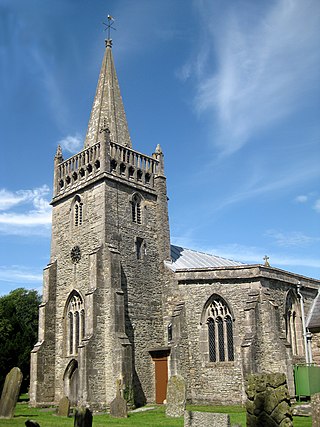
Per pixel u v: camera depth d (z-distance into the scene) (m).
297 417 25.33
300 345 39.44
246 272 36.62
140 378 36.81
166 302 39.94
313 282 43.09
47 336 39.81
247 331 34.75
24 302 76.00
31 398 38.03
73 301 39.84
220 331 36.50
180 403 27.59
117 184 40.25
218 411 29.44
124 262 38.69
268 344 34.78
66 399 28.75
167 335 39.03
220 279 37.12
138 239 40.59
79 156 42.56
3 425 21.62
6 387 25.22
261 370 34.03
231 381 34.81
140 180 42.72
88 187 40.62
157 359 37.72
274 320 34.94
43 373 38.75
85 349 33.84
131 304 38.06
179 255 45.38
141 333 38.00
